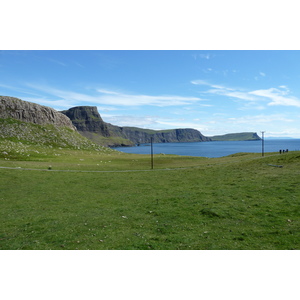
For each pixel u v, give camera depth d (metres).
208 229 21.48
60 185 48.12
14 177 53.59
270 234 19.48
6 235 21.42
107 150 195.88
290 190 33.31
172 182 50.25
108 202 34.41
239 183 42.44
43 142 180.62
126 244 18.61
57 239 20.02
